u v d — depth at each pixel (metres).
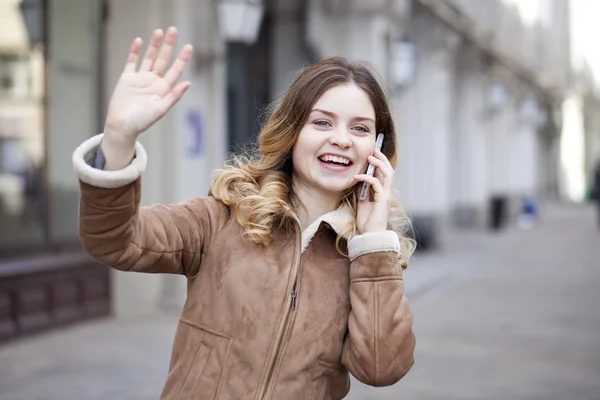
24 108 7.82
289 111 2.10
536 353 7.41
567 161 51.75
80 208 1.84
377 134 2.21
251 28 8.83
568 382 6.32
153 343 7.35
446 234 18.14
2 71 7.64
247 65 12.43
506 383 6.27
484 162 23.55
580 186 51.78
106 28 8.55
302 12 12.40
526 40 31.42
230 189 2.13
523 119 30.44
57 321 7.80
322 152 2.08
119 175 1.78
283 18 12.48
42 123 8.01
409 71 13.20
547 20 39.38
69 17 8.28
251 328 1.96
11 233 7.58
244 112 12.41
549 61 39.47
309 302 2.00
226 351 1.97
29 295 7.50
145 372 6.33
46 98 8.05
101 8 8.52
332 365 2.02
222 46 9.27
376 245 2.01
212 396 1.95
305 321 1.99
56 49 8.16
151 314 8.73
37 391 5.73
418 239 15.96
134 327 8.06
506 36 26.52
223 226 2.09
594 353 7.41
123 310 8.58
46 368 6.40
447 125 17.95
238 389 1.94
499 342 7.91
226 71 12.19
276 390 1.95
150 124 1.81
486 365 6.90
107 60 8.58
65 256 8.06
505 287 12.01
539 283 12.51
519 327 8.73
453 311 9.79
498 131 26.97
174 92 1.82
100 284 8.41
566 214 34.97
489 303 10.45
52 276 7.76
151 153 8.51
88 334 7.69
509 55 26.83
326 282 2.04
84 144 1.83
